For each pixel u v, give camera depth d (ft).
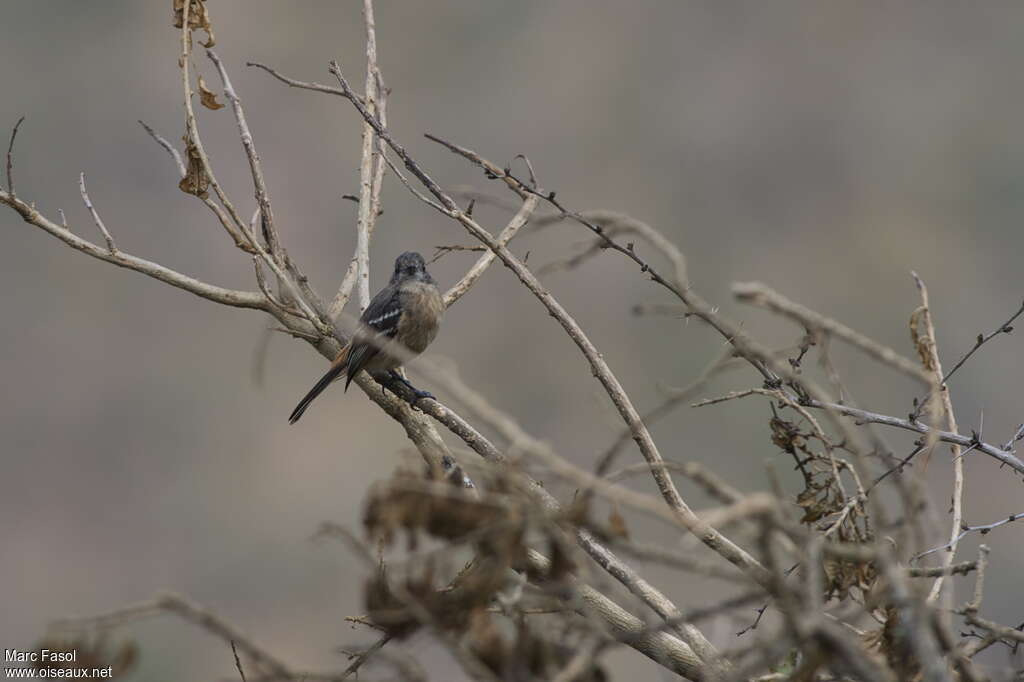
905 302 91.61
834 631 9.25
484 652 9.39
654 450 14.89
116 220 87.56
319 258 86.69
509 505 9.53
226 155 90.84
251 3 103.19
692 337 74.02
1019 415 64.03
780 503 9.50
